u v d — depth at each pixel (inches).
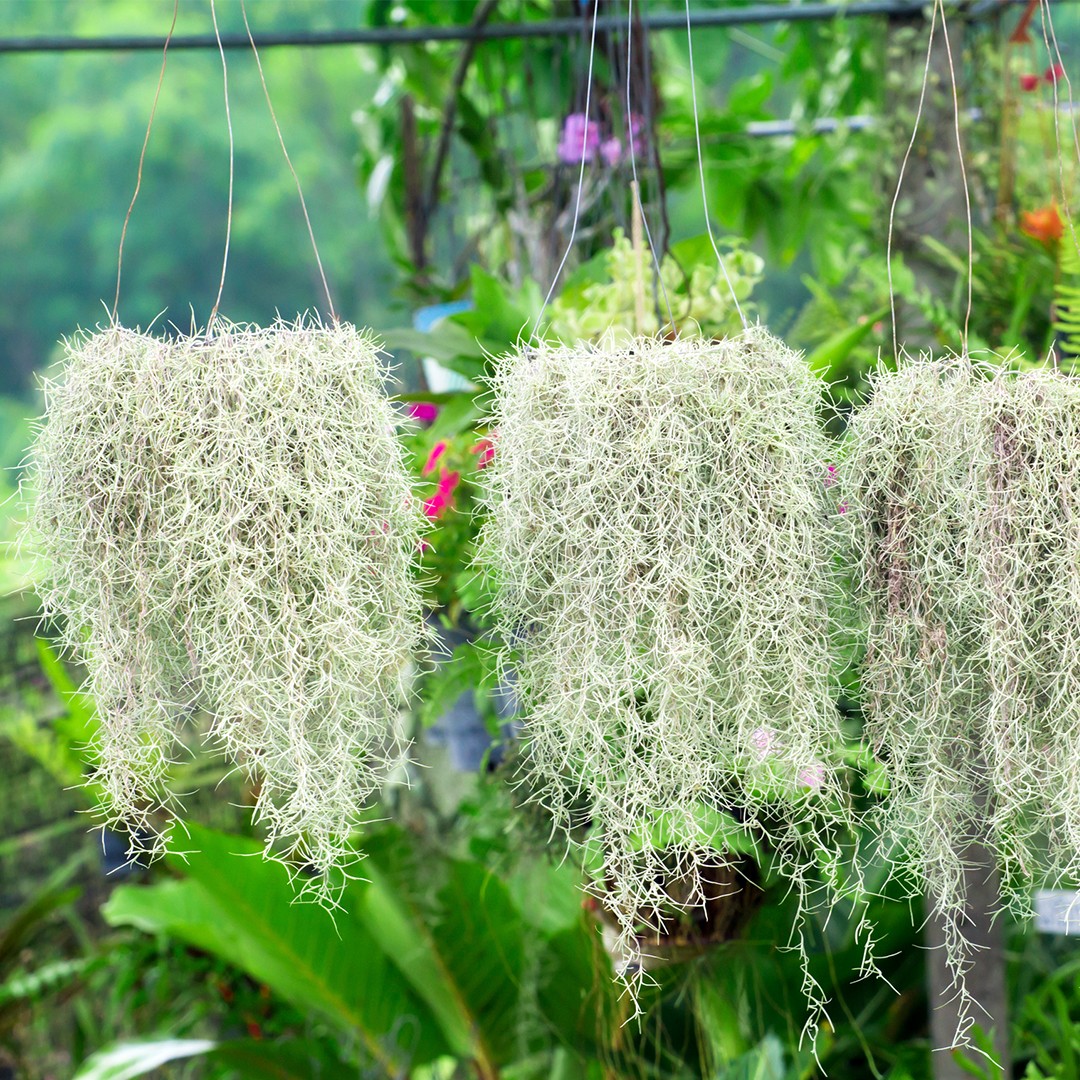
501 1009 145.3
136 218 708.7
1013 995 148.3
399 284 183.5
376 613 113.8
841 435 117.4
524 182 180.1
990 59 152.4
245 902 143.6
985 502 111.6
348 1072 150.9
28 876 203.8
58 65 730.2
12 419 605.0
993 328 145.0
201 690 113.4
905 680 113.7
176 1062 178.1
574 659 112.3
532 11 184.4
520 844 133.0
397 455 114.2
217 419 111.7
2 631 195.3
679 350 112.1
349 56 702.5
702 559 111.7
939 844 113.4
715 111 196.9
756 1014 140.9
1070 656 111.2
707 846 112.3
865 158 180.1
